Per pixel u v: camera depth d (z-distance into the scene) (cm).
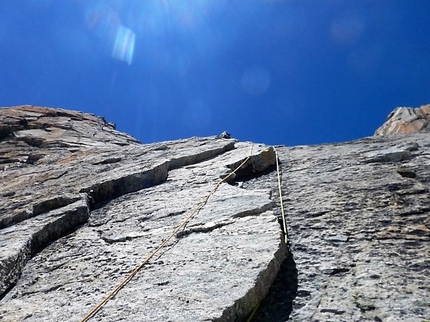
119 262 348
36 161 1210
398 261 297
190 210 448
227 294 258
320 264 308
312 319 246
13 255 363
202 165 682
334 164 599
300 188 512
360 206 413
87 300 287
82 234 451
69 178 711
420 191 427
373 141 753
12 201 610
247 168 635
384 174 504
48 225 450
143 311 255
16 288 340
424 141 664
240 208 419
